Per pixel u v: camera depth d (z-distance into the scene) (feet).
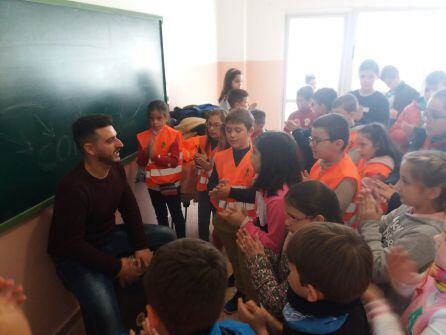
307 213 3.50
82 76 6.34
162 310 2.38
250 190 5.78
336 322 2.54
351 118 8.38
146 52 8.79
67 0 5.80
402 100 12.13
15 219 4.94
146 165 8.28
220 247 8.27
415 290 3.10
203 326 2.43
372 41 17.87
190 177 8.93
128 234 6.20
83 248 5.10
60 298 6.15
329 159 5.07
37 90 5.27
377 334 2.81
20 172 5.04
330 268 2.38
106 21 7.00
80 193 5.13
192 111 10.43
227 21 17.26
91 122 5.16
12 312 2.23
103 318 4.87
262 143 4.72
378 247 3.69
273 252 4.36
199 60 14.32
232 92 10.19
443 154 3.50
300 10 17.57
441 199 3.34
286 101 19.81
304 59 18.85
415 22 17.13
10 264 5.01
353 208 4.85
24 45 4.98
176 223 8.82
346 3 17.03
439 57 17.56
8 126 4.78
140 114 8.69
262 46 18.11
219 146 7.50
